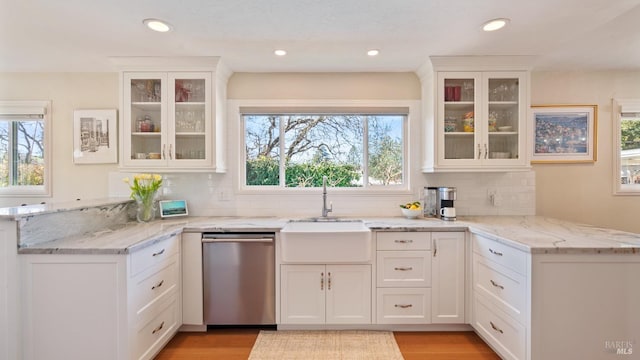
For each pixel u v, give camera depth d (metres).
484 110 2.54
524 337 1.69
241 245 2.30
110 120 2.83
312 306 2.31
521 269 1.71
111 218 2.33
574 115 2.86
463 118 2.63
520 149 2.54
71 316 1.63
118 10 1.77
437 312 2.30
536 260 1.62
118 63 2.49
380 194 2.86
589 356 1.62
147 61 2.48
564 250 1.61
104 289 1.63
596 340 1.62
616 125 2.86
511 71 2.53
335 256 2.24
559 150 2.88
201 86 2.58
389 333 2.30
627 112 2.85
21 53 2.39
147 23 1.92
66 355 1.63
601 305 1.62
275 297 2.31
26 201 2.85
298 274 2.30
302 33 2.06
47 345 1.62
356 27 1.98
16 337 1.61
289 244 2.23
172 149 2.56
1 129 2.89
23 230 1.62
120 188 2.85
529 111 2.52
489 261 2.04
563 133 2.88
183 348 2.12
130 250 1.65
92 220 2.12
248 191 2.86
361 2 1.69
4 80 2.83
